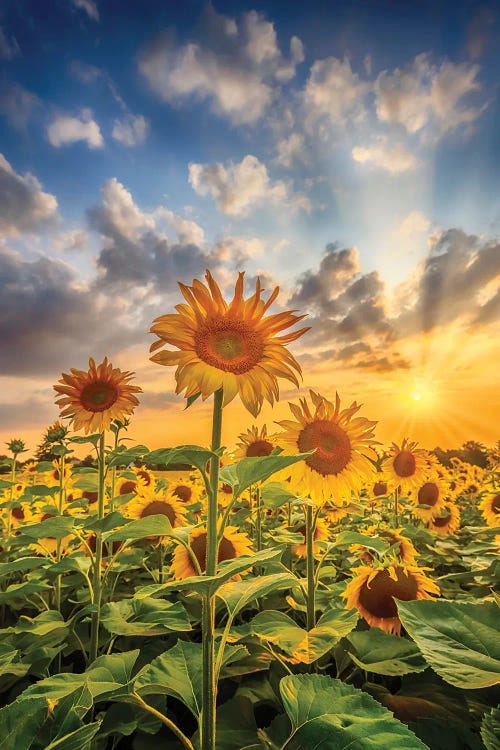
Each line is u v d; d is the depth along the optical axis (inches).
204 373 87.4
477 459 787.4
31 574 180.4
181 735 78.2
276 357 92.4
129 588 229.0
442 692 116.6
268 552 75.7
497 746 57.2
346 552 264.8
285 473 162.2
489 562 201.0
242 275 92.7
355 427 162.6
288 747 61.6
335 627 112.5
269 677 128.2
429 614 66.4
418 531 271.0
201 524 193.5
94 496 284.2
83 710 61.2
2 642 143.4
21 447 277.1
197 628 185.5
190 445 76.2
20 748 51.0
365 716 62.2
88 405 199.0
